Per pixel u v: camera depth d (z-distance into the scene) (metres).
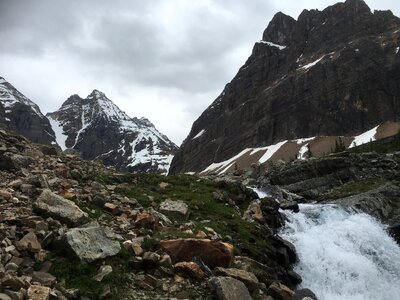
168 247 14.95
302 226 27.56
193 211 21.77
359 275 22.66
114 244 13.53
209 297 12.91
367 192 42.69
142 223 16.77
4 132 24.41
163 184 26.05
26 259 11.60
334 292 21.11
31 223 13.18
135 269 13.34
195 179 28.84
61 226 13.69
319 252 23.48
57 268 11.66
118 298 11.59
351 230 28.05
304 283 20.55
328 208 32.88
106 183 22.81
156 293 12.52
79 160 26.00
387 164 53.34
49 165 20.97
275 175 49.38
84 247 12.52
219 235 18.89
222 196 25.75
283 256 20.25
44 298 9.67
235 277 14.31
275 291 15.02
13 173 18.50
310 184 47.84
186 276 13.77
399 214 37.09
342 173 50.09
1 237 11.90
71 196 16.72
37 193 16.11
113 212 17.30
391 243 29.20
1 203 14.55
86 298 10.98
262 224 23.80
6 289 9.51
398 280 23.86
